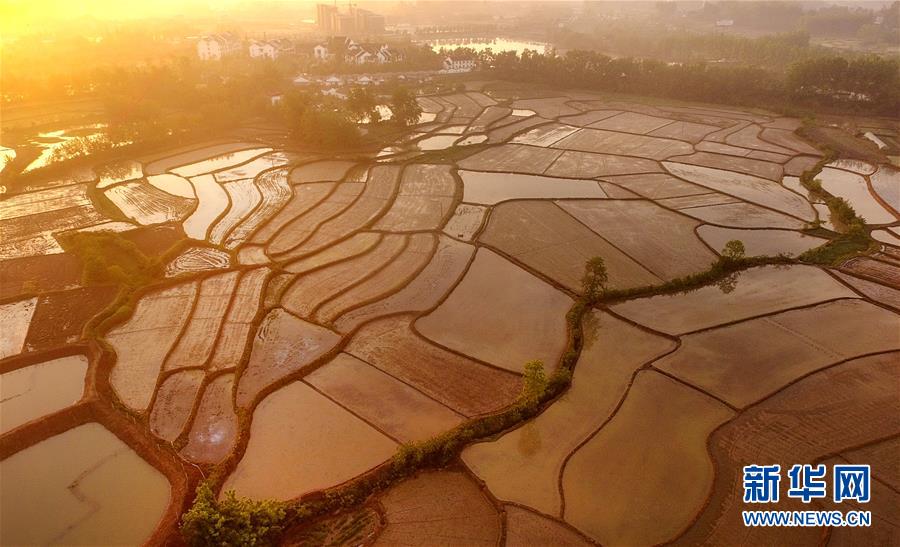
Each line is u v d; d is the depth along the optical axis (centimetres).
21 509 2439
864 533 2350
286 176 6562
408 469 2623
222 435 2852
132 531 2353
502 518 2383
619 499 2502
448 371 3328
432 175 6675
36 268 4378
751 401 3111
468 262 4609
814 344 3622
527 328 3759
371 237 5031
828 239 5125
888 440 2850
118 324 3725
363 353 3484
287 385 3197
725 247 4675
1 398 3109
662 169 6988
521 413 2939
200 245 4838
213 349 3491
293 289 4184
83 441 2822
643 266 4591
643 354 3519
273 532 2275
